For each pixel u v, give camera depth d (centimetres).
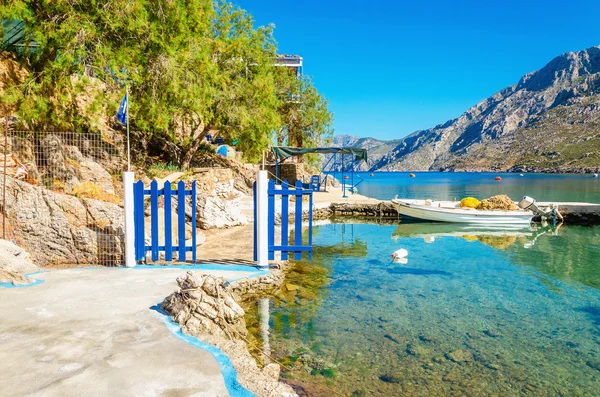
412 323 765
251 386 439
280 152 2959
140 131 2139
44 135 1291
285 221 984
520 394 533
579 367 608
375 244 1617
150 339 520
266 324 741
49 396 378
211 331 571
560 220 2369
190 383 421
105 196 1159
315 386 530
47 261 890
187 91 1722
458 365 606
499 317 805
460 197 4266
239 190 2761
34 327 542
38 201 903
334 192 3625
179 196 930
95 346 491
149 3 1662
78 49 1391
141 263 925
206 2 1967
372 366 594
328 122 3847
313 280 1034
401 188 6288
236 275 866
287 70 3616
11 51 1517
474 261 1306
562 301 909
